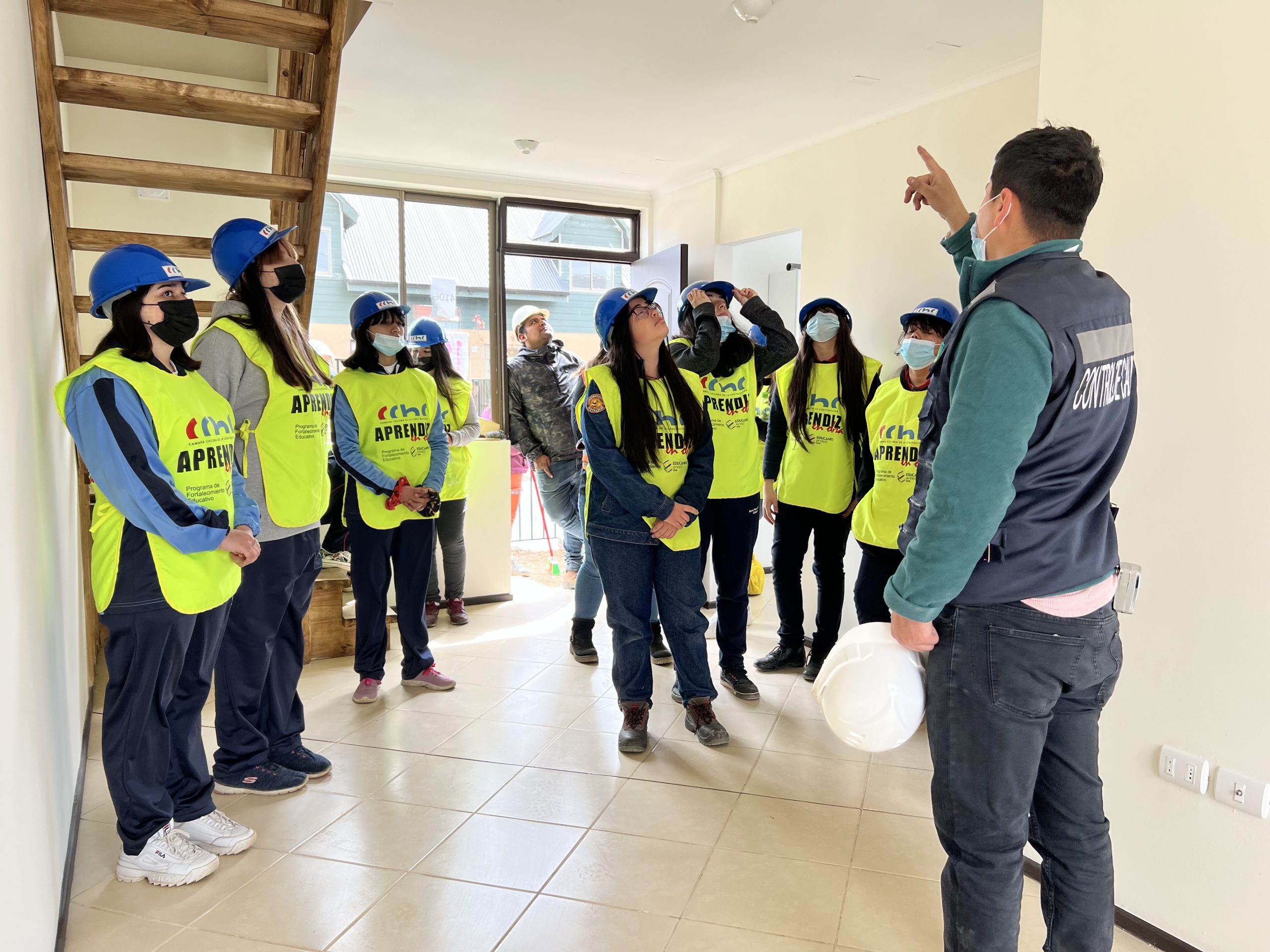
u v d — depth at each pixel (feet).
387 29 11.20
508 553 15.28
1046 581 4.25
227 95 8.02
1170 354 5.64
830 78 12.82
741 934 5.93
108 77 7.51
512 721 9.82
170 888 6.49
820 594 11.13
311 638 12.12
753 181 17.85
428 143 16.88
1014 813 4.41
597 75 12.87
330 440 12.09
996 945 4.43
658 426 8.64
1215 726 5.50
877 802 7.91
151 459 5.78
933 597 4.25
